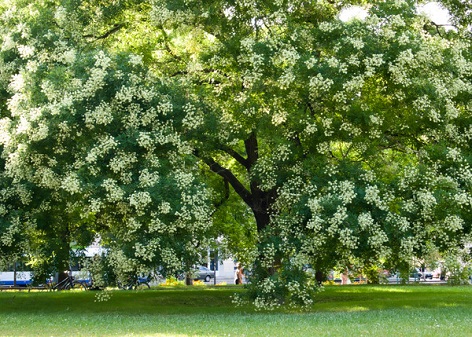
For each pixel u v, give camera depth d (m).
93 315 16.45
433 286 30.61
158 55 21.28
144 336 11.43
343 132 17.45
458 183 17.09
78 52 17.36
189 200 15.96
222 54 18.36
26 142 15.70
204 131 17.61
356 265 17.42
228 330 12.39
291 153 17.73
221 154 20.98
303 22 18.81
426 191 16.62
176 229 16.41
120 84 16.25
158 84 17.12
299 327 12.83
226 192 24.44
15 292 26.75
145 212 15.99
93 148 15.72
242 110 17.78
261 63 16.81
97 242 23.09
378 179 17.41
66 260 18.44
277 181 17.84
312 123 17.52
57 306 19.58
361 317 14.83
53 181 16.41
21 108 15.84
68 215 18.55
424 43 17.11
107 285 17.22
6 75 17.45
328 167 17.11
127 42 20.91
